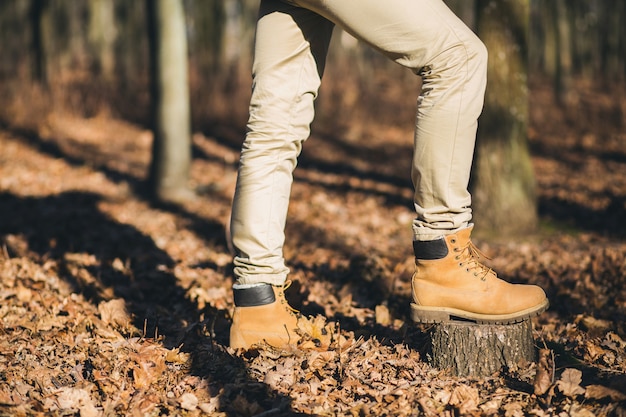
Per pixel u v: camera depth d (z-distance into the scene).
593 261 5.27
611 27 30.22
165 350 3.06
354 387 2.71
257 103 2.76
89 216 7.86
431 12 2.46
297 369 2.81
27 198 8.88
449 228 2.64
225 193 10.12
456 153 2.55
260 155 2.76
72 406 2.62
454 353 2.78
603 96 23.64
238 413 2.55
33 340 3.31
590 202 9.30
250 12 22.50
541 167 13.41
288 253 6.33
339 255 6.25
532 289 2.70
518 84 7.13
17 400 2.60
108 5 24.80
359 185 11.11
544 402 2.50
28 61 16.67
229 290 4.67
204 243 6.87
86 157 12.73
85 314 3.77
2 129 14.45
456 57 2.47
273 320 2.86
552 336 3.43
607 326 3.70
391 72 27.39
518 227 7.25
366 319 3.85
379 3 2.45
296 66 2.76
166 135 9.34
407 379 2.79
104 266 5.23
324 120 18.11
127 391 2.73
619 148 15.26
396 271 5.38
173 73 9.30
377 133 17.61
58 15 22.89
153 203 9.23
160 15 9.22
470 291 2.66
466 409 2.50
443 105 2.50
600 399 2.52
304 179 11.63
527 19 7.04
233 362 2.86
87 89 17.12
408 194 10.29
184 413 2.57
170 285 4.75
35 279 4.56
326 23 2.77
